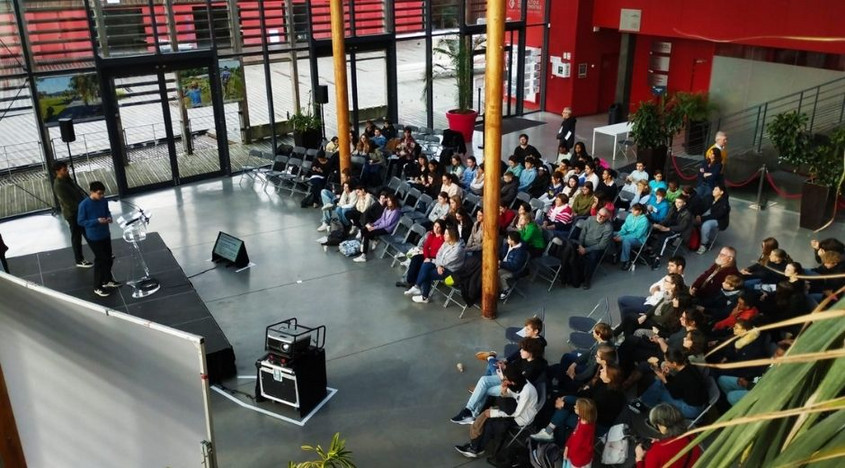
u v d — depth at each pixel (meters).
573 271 10.62
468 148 18.73
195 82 15.81
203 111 16.31
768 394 0.83
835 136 12.05
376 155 15.19
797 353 0.83
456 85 19.56
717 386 6.68
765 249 9.05
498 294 9.91
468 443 7.25
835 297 0.90
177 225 13.61
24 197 14.67
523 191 13.40
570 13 20.77
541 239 10.72
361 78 18.81
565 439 6.79
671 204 11.70
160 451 4.37
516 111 22.05
